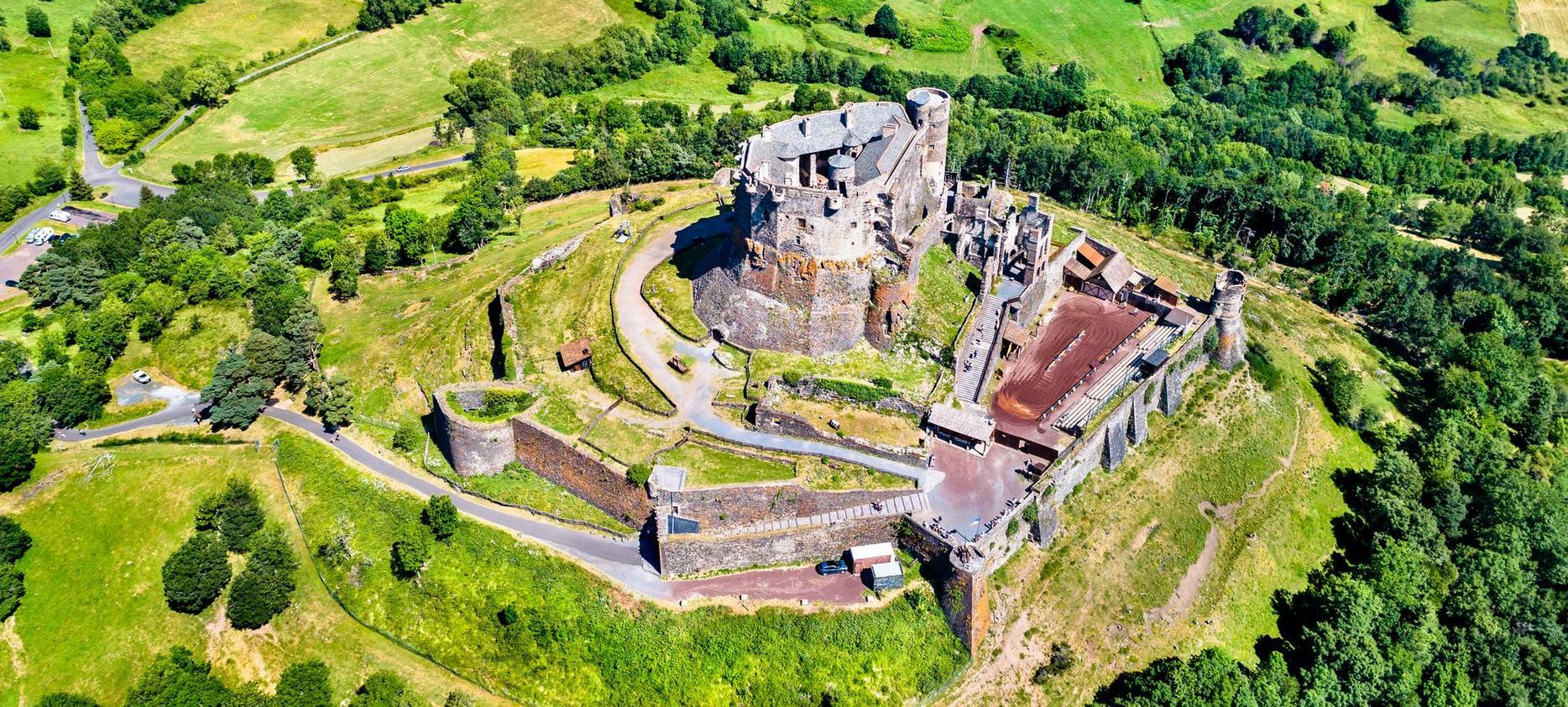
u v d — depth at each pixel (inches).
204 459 5718.5
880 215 5418.3
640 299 6151.6
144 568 5162.4
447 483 5423.2
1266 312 6939.0
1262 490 5556.1
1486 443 6043.3
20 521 5275.6
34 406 5935.0
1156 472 5442.9
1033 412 5275.6
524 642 4608.8
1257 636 4977.9
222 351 6648.6
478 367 6230.3
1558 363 7559.1
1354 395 6220.5
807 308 5462.6
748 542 4712.1
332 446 5797.2
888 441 5054.1
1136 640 4793.3
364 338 6732.3
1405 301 7249.0
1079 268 6343.5
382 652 4771.2
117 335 6638.8
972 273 5836.6
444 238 7731.3
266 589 4921.3
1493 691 4835.1
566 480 5251.0
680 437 5113.2
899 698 4451.3
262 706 4461.1
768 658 4483.3
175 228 7834.6
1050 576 4889.3
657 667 4493.1
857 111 6318.9
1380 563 5147.6
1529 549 5526.6
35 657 4803.2
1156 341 5807.1
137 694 4490.7
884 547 4788.4
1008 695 4539.9
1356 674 4662.9
